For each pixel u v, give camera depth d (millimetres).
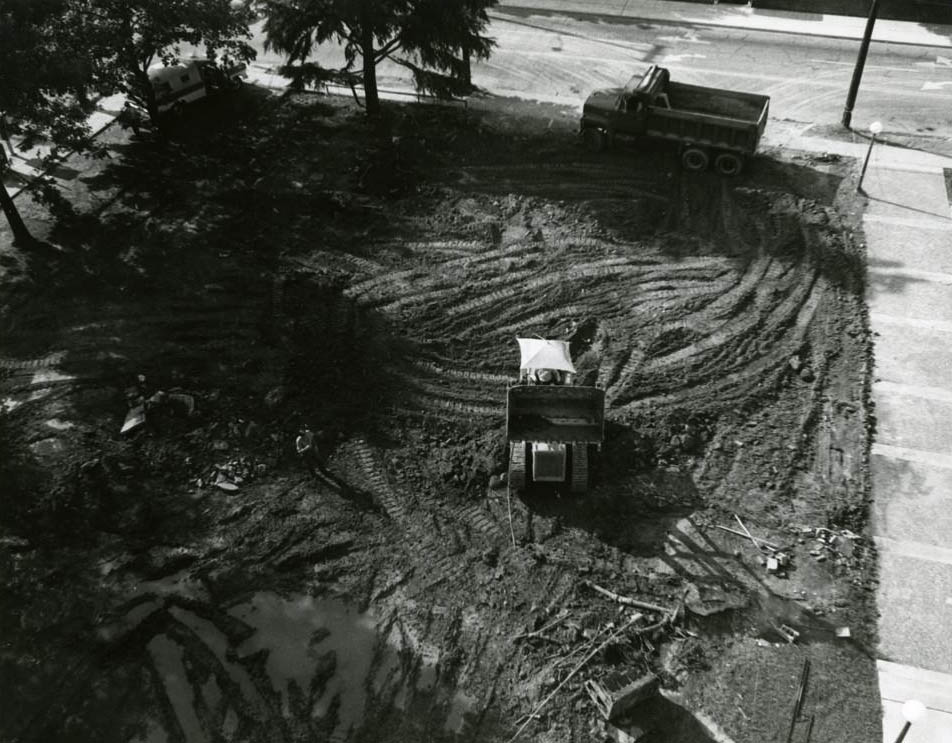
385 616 17391
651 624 17281
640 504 19844
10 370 23078
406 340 24109
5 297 25375
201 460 20625
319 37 31938
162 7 29234
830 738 15438
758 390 22734
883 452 21109
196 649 16766
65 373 23000
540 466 19562
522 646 16797
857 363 23500
